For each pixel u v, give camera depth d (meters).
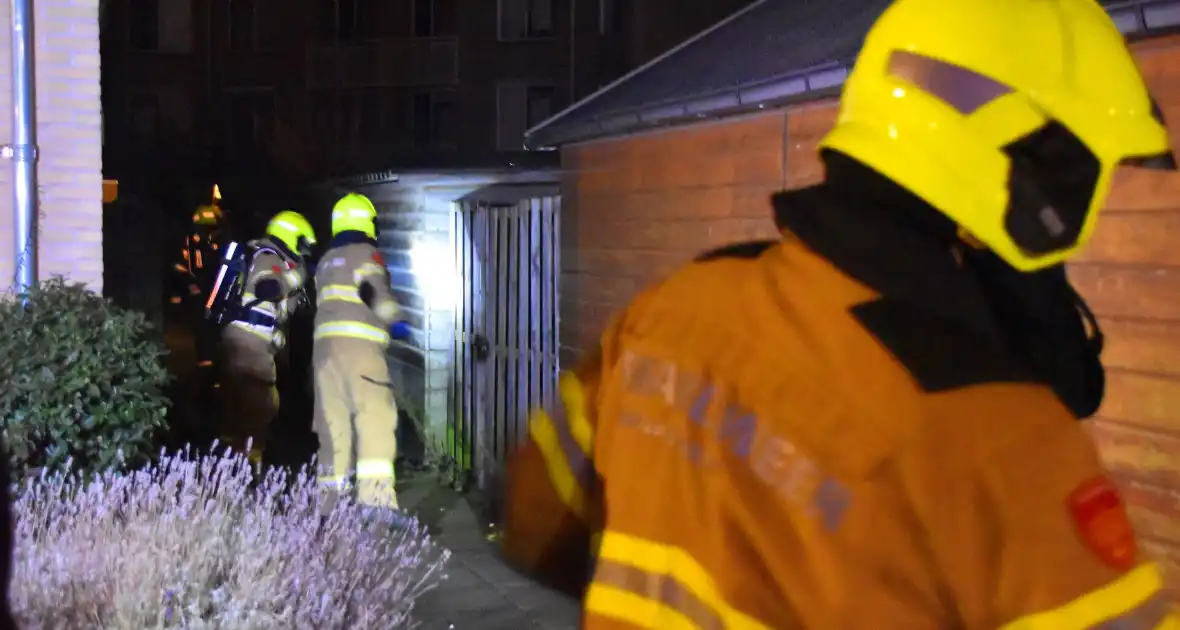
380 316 6.56
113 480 4.41
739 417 1.37
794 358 1.35
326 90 26.67
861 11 4.93
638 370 1.51
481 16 25.14
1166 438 2.94
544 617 5.11
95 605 3.55
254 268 7.64
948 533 1.22
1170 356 2.93
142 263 20.48
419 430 8.86
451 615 5.13
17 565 3.58
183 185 24.62
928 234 1.35
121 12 26.47
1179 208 2.91
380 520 5.09
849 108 1.45
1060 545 1.19
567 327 6.41
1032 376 1.29
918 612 1.24
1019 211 1.34
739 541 1.34
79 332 4.82
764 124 4.58
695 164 5.09
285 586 3.86
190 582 3.73
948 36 1.36
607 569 1.44
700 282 1.53
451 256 8.37
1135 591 1.21
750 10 6.82
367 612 3.85
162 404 5.16
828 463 1.28
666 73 6.09
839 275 1.35
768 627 1.29
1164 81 2.98
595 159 6.08
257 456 7.66
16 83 6.33
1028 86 1.34
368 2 26.34
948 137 1.33
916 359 1.27
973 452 1.22
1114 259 3.09
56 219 6.53
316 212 13.39
